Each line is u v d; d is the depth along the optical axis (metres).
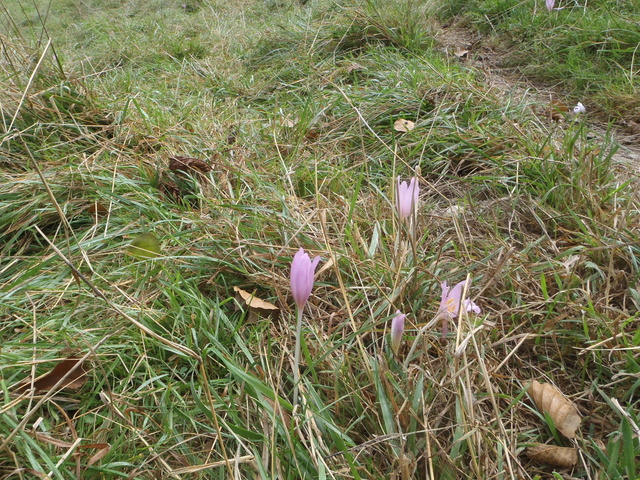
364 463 0.39
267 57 1.42
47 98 0.84
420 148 0.83
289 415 0.41
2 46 0.86
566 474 0.40
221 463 0.37
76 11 2.21
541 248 0.62
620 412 0.38
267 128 0.94
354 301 0.54
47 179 0.68
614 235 0.59
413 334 0.48
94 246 0.60
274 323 0.53
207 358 0.47
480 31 1.41
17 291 0.53
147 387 0.45
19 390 0.43
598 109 1.02
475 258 0.60
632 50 1.11
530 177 0.75
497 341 0.49
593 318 0.50
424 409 0.39
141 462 0.39
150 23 1.88
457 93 0.96
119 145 0.81
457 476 0.37
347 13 1.44
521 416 0.44
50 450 0.39
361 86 1.10
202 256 0.56
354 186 0.76
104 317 0.51
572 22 1.28
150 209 0.66
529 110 0.96
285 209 0.64
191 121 0.95
